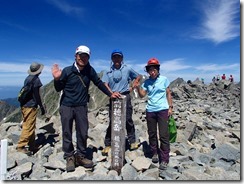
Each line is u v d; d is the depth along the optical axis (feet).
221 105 35.81
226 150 10.55
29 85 10.67
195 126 14.96
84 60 8.82
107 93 9.51
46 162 9.79
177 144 11.94
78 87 8.98
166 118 9.26
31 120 10.85
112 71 10.26
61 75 8.82
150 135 9.62
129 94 10.52
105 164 9.46
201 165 9.66
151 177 8.13
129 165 8.77
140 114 20.02
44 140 12.66
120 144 8.77
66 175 8.46
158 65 9.35
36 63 10.87
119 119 8.79
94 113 19.35
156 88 9.36
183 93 42.39
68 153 9.00
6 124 15.19
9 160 9.43
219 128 17.37
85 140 9.18
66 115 8.95
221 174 8.57
